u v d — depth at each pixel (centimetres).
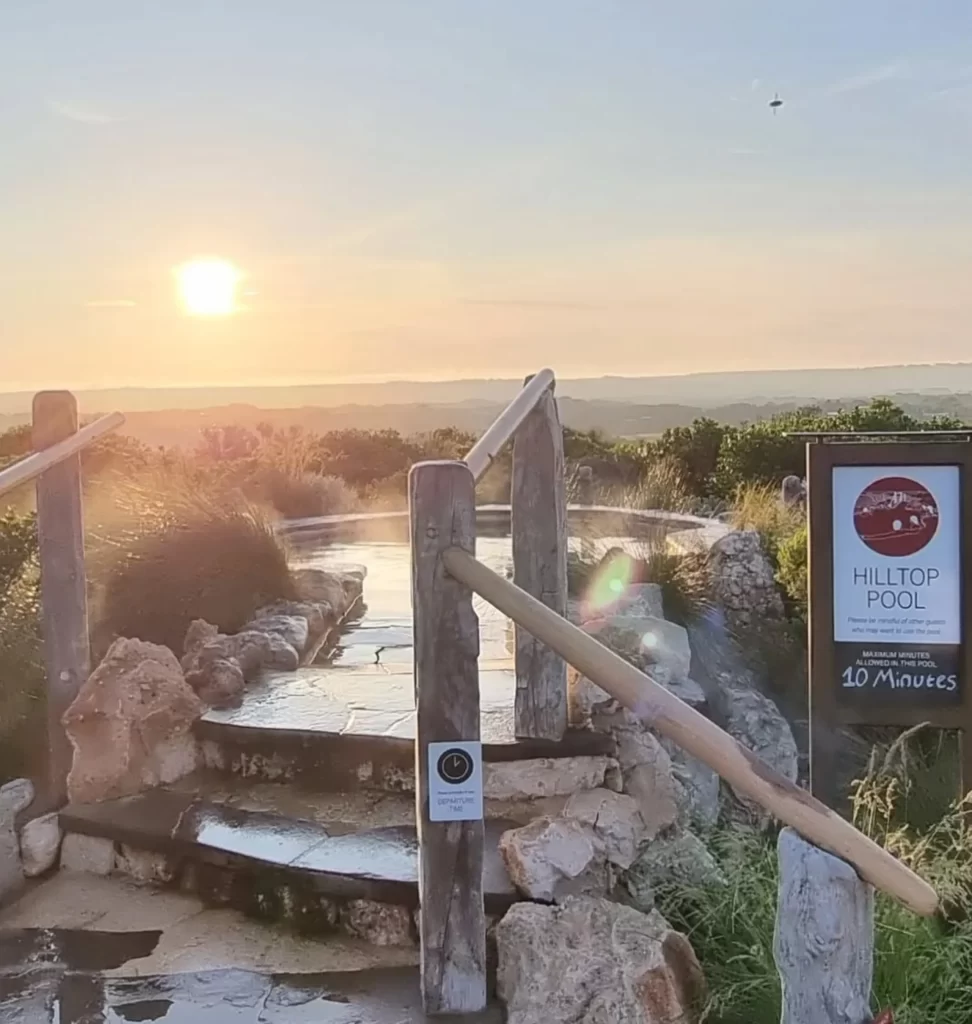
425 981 305
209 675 505
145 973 333
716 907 335
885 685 407
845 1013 228
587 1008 282
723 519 944
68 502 434
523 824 382
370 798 422
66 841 413
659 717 254
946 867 347
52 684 437
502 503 1455
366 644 686
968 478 394
